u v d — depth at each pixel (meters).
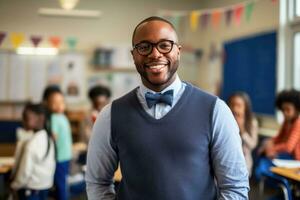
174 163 1.21
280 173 2.66
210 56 6.23
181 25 6.38
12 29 6.08
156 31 1.24
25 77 6.12
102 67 6.32
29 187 2.86
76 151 3.80
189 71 6.56
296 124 3.21
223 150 1.23
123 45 6.37
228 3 5.54
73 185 3.67
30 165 2.84
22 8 6.10
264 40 4.64
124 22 6.40
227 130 1.24
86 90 6.29
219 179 1.27
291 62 4.36
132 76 6.40
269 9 4.54
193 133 1.22
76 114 5.91
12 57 6.08
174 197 1.20
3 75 6.07
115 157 1.36
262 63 4.69
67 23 6.25
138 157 1.24
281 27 4.36
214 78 6.10
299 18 4.19
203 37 6.54
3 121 5.33
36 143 2.88
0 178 3.22
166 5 6.50
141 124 1.26
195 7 6.56
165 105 1.27
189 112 1.25
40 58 6.16
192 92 1.29
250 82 4.97
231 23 5.46
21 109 6.13
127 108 1.31
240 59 5.23
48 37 6.18
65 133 3.39
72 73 6.26
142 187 1.24
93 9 6.30
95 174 1.40
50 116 3.27
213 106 1.25
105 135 1.33
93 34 6.33
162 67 1.25
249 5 4.38
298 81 4.37
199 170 1.22
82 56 6.29
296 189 2.62
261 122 4.82
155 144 1.23
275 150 3.23
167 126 1.24
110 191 1.42
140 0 6.43
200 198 1.22
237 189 1.24
